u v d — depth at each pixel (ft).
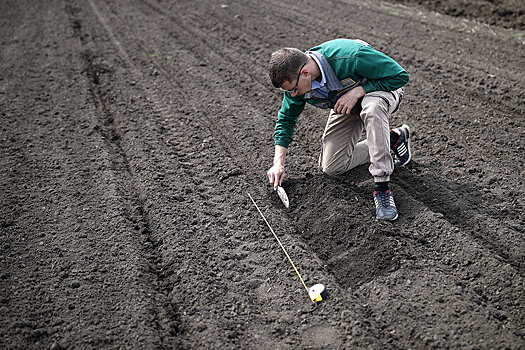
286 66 10.78
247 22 28.32
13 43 27.43
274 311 10.24
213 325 9.88
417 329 9.43
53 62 24.13
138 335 9.68
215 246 12.01
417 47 22.48
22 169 15.38
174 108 19.11
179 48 25.30
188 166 15.35
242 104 19.02
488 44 22.33
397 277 10.57
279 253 11.73
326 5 30.45
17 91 21.04
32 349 9.45
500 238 11.45
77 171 15.24
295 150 15.76
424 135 15.88
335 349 9.27
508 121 16.06
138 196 14.05
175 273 11.29
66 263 11.55
